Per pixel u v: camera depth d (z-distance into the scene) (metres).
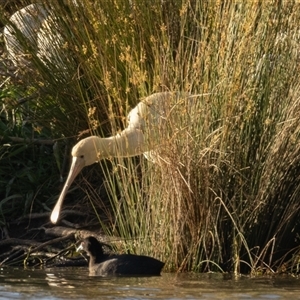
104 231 21.09
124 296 16.48
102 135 21.44
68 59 22.11
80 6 21.66
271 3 19.33
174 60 20.69
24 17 22.56
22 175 23.06
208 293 16.69
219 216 18.89
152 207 19.12
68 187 20.86
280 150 18.73
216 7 19.64
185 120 18.70
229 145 18.81
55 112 22.52
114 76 21.25
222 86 18.94
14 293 16.80
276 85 19.05
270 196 18.84
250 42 19.02
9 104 23.14
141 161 19.66
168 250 19.06
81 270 19.80
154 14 21.27
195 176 18.69
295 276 18.44
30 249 20.97
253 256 18.92
